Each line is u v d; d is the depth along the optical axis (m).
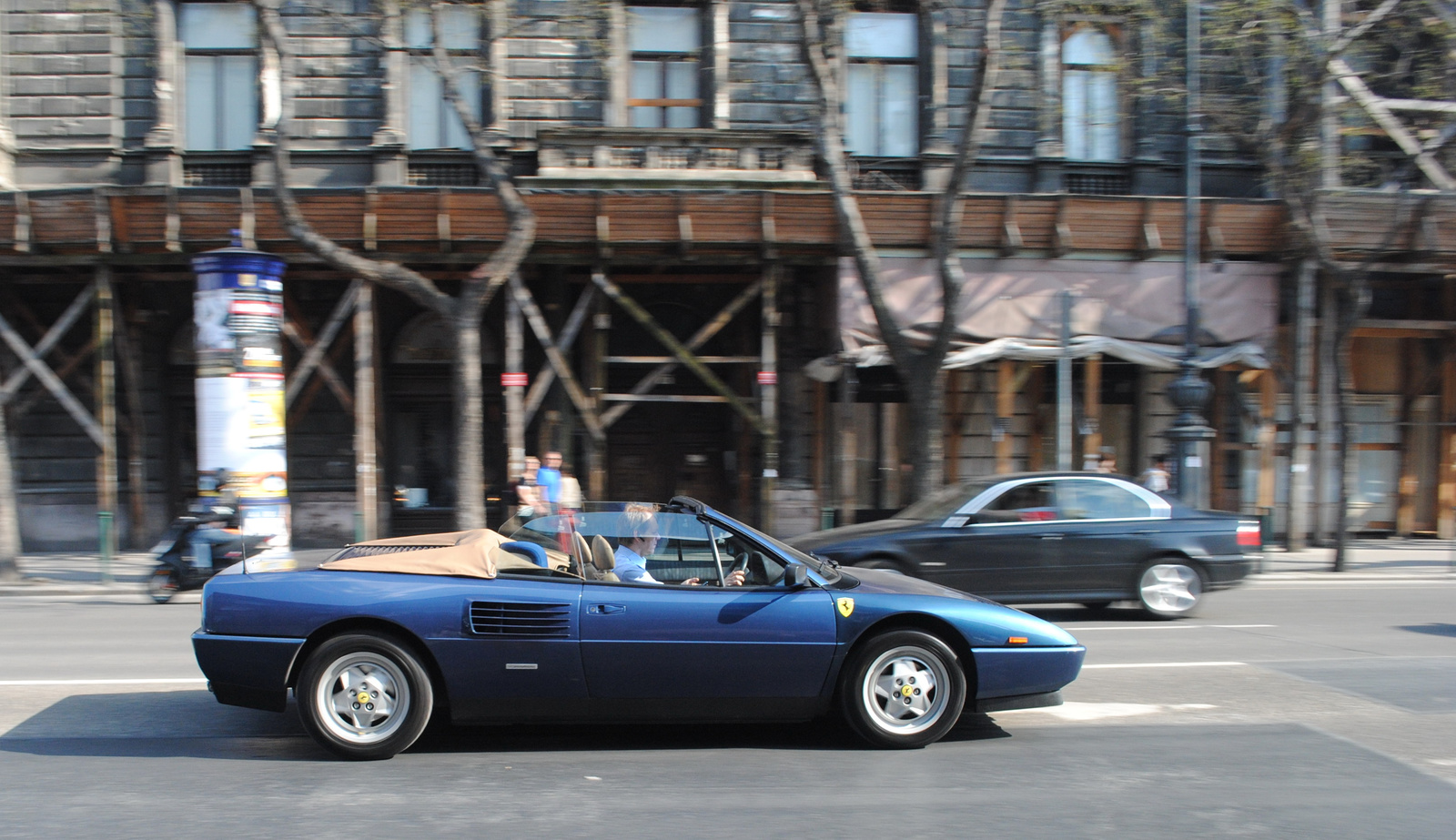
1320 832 4.33
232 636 5.21
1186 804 4.67
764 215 14.83
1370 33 15.84
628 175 15.09
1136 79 15.69
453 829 4.30
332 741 5.17
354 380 17.00
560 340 15.52
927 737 5.47
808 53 12.52
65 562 15.18
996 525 9.82
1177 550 9.91
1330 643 8.72
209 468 12.88
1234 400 17.31
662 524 5.80
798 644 5.39
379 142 16.23
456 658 5.21
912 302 15.53
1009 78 17.11
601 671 5.29
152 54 16.34
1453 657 8.12
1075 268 15.91
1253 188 17.44
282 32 11.95
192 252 14.73
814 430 17.12
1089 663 7.86
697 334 16.28
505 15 14.32
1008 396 16.77
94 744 5.59
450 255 15.01
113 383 14.81
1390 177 17.16
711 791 4.82
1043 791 4.84
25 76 16.23
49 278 15.88
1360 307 14.03
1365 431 18.44
